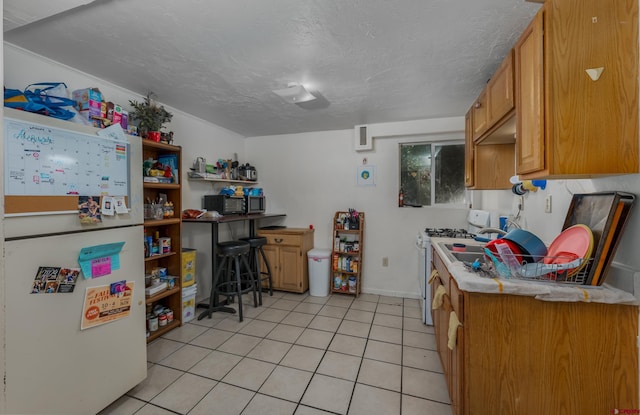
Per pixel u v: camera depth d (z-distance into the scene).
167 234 2.56
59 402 1.27
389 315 2.83
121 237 1.57
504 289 1.12
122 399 1.62
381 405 1.59
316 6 1.29
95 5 1.27
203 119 3.14
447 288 1.60
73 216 1.34
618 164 1.01
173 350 2.15
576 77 1.03
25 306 1.16
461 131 3.06
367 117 3.07
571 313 1.09
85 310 1.38
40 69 1.75
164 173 2.41
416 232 3.36
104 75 2.02
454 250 1.93
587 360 1.08
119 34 1.51
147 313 2.37
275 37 1.55
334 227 3.49
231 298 3.11
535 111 1.13
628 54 1.00
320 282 3.38
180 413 1.52
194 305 2.73
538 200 1.81
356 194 3.58
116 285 1.53
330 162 3.68
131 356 1.62
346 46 1.64
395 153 3.41
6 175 1.11
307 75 2.03
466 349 1.18
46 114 1.33
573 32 1.02
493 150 2.17
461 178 3.30
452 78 2.08
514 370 1.14
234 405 1.58
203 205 3.17
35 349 1.19
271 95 2.41
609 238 1.07
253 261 3.50
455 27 1.46
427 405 1.59
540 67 1.07
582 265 1.12
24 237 1.17
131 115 2.27
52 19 1.38
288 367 1.94
